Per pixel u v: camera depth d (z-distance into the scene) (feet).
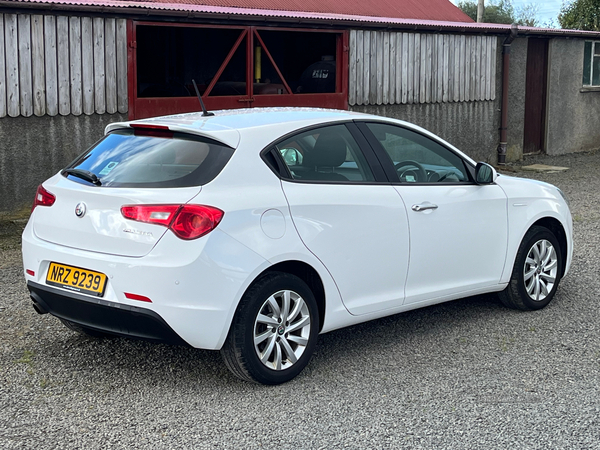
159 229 12.17
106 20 32.09
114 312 12.47
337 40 40.50
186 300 12.11
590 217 31.68
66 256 13.09
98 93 32.32
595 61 59.26
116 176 13.19
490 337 16.33
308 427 11.80
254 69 46.83
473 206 16.63
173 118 14.69
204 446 11.14
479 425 11.85
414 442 11.27
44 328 16.80
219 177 12.76
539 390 13.32
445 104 46.47
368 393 13.19
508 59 49.21
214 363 14.70
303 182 13.85
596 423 11.91
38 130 31.07
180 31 48.70
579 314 18.07
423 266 15.74
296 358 13.73
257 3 43.45
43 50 30.60
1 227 29.45
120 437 11.42
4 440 11.25
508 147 51.85
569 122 57.57
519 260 17.84
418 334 16.55
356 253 14.39
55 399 12.89
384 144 15.67
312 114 15.11
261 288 12.93
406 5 53.83
